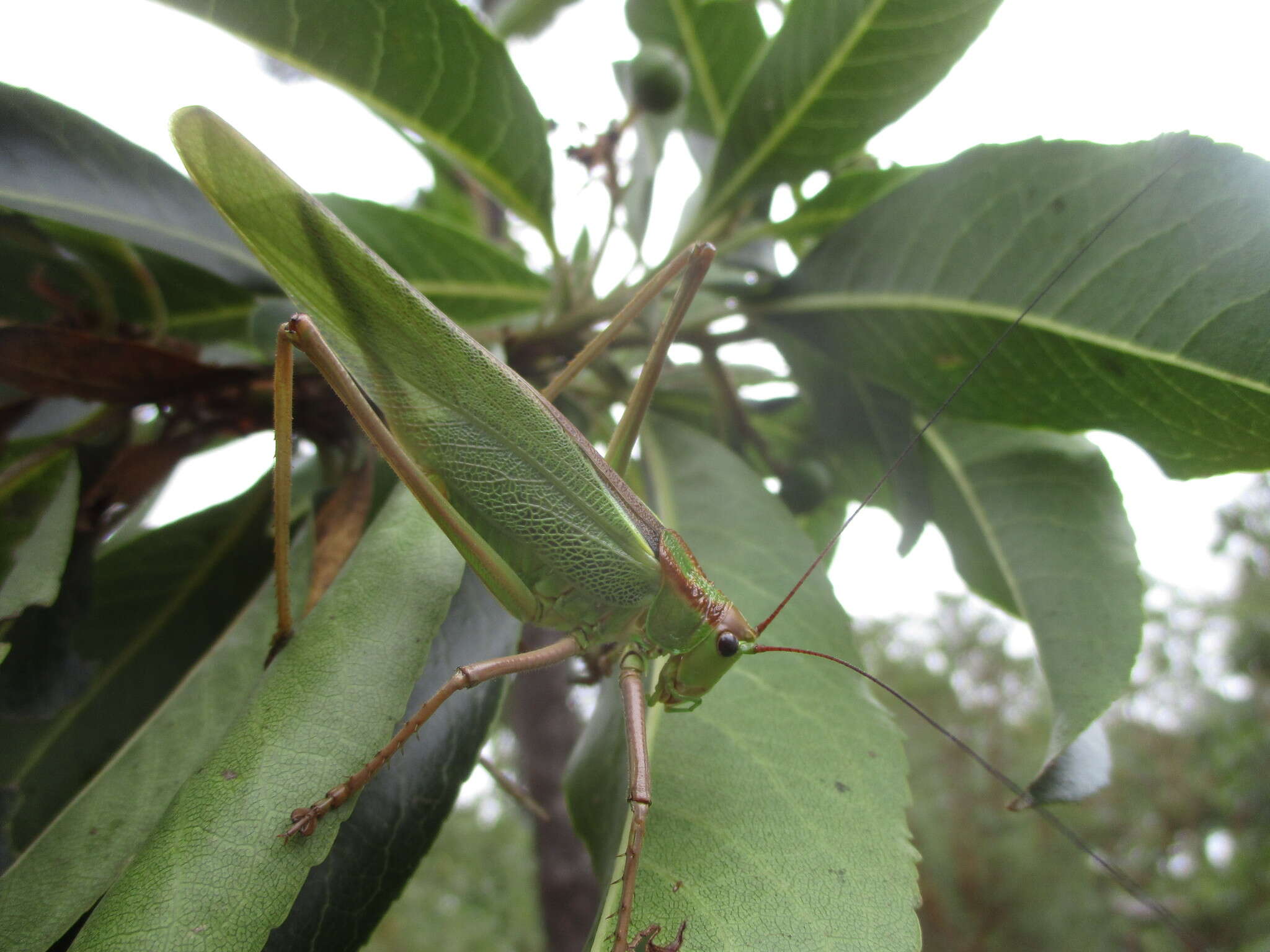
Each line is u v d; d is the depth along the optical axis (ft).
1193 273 0.24
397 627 0.21
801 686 0.25
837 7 0.29
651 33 0.37
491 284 0.34
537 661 0.26
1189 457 0.26
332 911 0.21
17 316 0.29
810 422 0.40
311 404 0.29
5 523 0.30
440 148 0.30
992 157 0.28
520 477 0.27
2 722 0.26
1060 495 0.30
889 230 0.30
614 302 0.32
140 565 0.29
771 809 0.22
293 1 0.26
